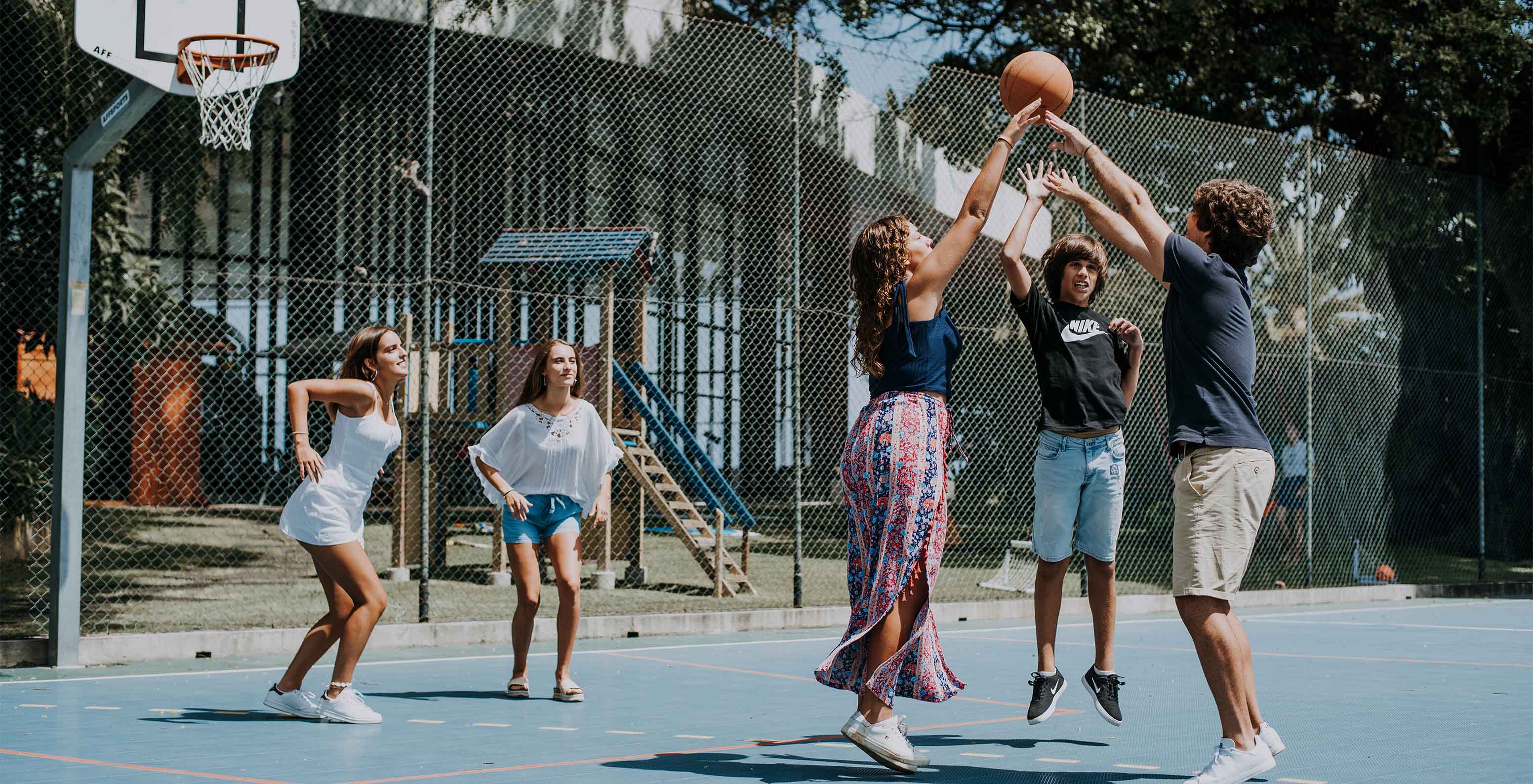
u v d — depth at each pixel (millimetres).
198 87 7691
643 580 12609
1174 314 4246
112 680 6934
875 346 4395
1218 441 4094
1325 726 5410
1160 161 12820
